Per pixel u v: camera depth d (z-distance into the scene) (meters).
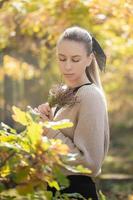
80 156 3.43
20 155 2.75
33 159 2.71
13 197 2.72
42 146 2.66
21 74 12.49
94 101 3.53
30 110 2.87
